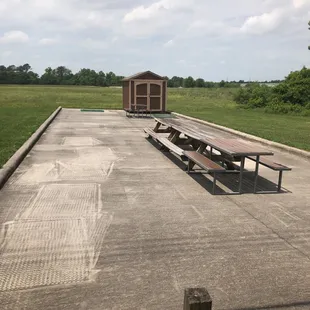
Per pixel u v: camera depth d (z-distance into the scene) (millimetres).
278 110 23047
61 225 3867
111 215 4203
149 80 18266
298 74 25156
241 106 25906
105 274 2910
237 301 2605
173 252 3318
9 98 31469
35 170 6223
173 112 19672
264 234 3781
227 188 5457
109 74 123375
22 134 9836
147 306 2510
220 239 3627
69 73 136500
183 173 6297
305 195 5215
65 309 2457
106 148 8570
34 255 3193
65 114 17859
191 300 1783
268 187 5582
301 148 8516
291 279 2920
